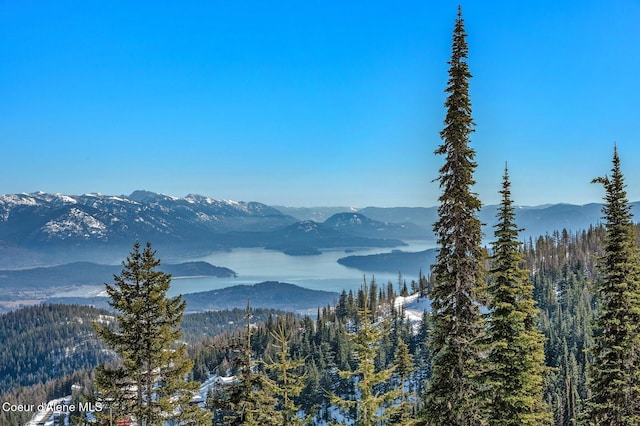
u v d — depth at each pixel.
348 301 178.75
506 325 21.70
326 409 91.88
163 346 22.92
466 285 21.52
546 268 168.38
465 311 21.62
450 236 21.45
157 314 22.98
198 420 22.75
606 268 24.38
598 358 24.88
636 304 23.98
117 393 22.09
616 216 24.16
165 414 22.83
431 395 22.41
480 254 21.30
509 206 22.17
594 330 25.88
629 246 23.72
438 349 22.48
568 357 96.62
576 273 159.12
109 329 23.02
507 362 21.28
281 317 25.34
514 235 21.98
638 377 23.39
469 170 21.23
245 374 23.03
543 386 25.72
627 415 23.53
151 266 23.50
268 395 23.47
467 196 20.95
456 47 21.08
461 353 21.50
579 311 118.12
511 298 21.81
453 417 21.73
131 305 22.48
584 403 26.14
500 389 21.14
